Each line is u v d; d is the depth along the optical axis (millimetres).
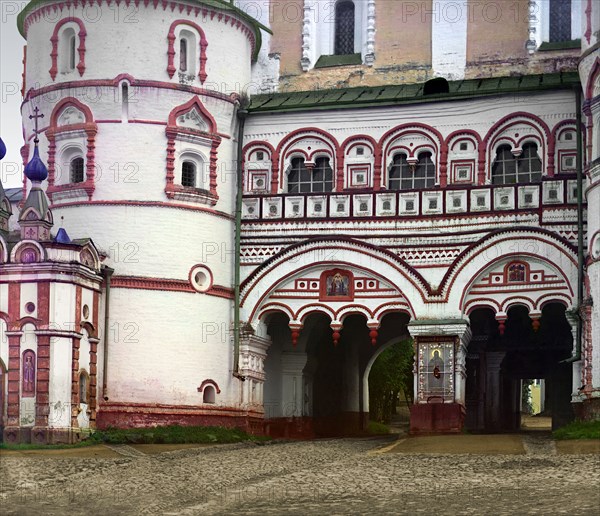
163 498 27359
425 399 41875
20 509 26094
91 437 39531
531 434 42281
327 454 35844
